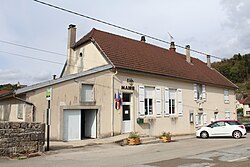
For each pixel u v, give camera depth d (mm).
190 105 25266
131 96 19375
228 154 11000
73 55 22203
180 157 10477
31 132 11609
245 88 91438
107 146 14344
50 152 12023
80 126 16391
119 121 18156
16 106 16438
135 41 25344
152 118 20594
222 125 20250
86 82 16703
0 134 10594
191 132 24891
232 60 104375
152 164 8883
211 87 29250
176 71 24328
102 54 19281
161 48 28719
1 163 9359
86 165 8836
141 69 19938
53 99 15195
